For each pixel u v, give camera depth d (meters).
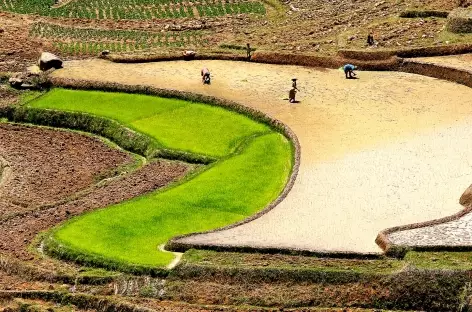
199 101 62.94
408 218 46.03
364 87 64.62
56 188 53.56
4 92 66.50
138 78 67.19
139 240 45.50
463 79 64.81
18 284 42.81
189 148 57.06
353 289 41.00
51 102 64.19
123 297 41.72
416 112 59.88
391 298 40.72
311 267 41.75
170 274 42.34
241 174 52.66
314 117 59.34
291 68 68.94
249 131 58.75
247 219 46.22
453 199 48.09
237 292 41.31
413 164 52.25
